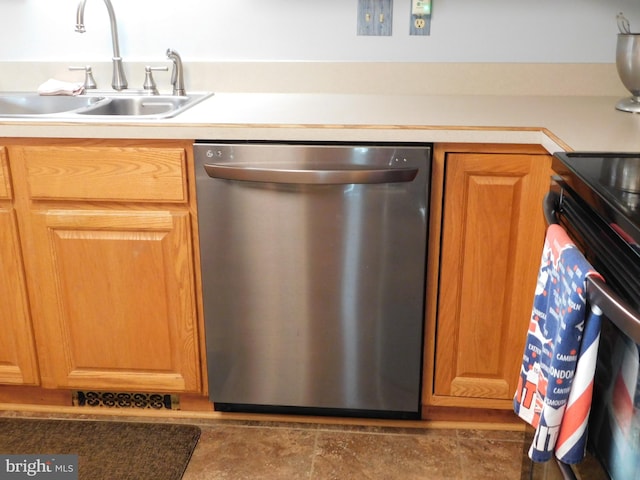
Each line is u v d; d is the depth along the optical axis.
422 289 1.82
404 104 2.05
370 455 1.89
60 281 1.90
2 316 1.95
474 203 1.76
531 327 1.15
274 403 1.98
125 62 2.30
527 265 1.79
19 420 2.05
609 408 0.94
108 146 1.77
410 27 2.24
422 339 1.90
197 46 2.30
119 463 1.86
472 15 2.21
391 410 1.97
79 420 2.05
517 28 2.22
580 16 2.19
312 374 1.92
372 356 1.89
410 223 1.75
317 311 1.85
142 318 1.92
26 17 2.30
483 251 1.80
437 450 1.91
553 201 1.29
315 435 1.97
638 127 1.69
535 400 1.10
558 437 0.98
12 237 1.87
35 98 2.24
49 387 2.03
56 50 2.32
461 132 1.68
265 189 1.75
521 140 1.68
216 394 1.98
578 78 2.23
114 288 1.90
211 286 1.86
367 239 1.78
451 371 1.93
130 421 2.05
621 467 0.89
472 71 2.25
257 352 1.92
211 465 1.85
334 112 1.90
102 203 1.83
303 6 2.24
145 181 1.79
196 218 1.82
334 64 2.27
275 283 1.84
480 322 1.86
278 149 1.72
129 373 1.99
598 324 0.90
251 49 2.30
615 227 0.99
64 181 1.80
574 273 0.92
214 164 1.75
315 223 1.77
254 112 1.90
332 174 1.68
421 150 1.70
